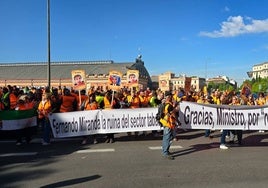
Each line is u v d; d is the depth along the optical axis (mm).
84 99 16453
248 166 9414
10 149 12086
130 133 15734
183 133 15859
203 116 12758
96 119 13164
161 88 21906
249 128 12836
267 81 91188
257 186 7574
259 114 12914
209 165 9539
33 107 13750
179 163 9781
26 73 116562
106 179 8156
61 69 117000
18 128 13070
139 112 13328
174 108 10750
